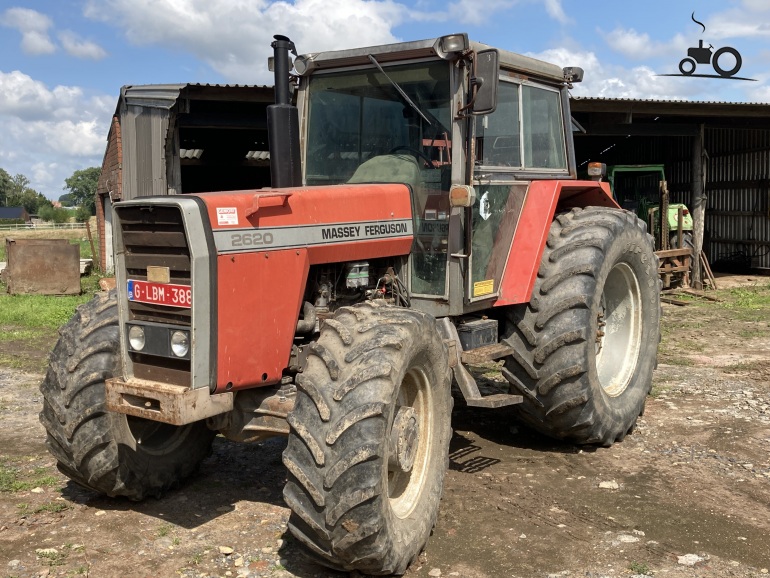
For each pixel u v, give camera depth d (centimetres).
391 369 333
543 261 508
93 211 11694
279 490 451
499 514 414
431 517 376
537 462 497
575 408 491
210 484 460
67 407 394
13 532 392
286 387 382
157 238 348
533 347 493
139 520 408
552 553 368
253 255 358
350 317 366
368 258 426
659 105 1374
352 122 480
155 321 357
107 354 394
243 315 355
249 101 1175
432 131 449
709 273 1501
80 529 396
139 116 1231
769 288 1453
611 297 582
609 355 576
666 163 1916
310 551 338
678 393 662
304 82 496
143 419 426
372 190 428
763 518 406
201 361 341
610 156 2061
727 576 344
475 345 468
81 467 402
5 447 532
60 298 1329
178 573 348
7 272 1380
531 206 512
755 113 1462
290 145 451
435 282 449
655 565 354
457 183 434
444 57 431
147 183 1238
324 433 325
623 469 482
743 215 1806
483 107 411
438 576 348
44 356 850
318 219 393
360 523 320
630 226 550
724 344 899
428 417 387
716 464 487
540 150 550
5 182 14588
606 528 395
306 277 385
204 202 345
